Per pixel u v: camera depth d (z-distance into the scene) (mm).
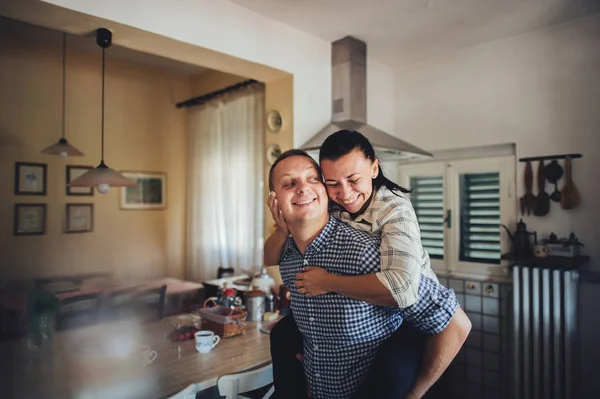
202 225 3891
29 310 2527
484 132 2926
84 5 1803
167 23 2051
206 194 3863
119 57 3725
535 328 2455
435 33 2744
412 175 3422
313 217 939
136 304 2354
